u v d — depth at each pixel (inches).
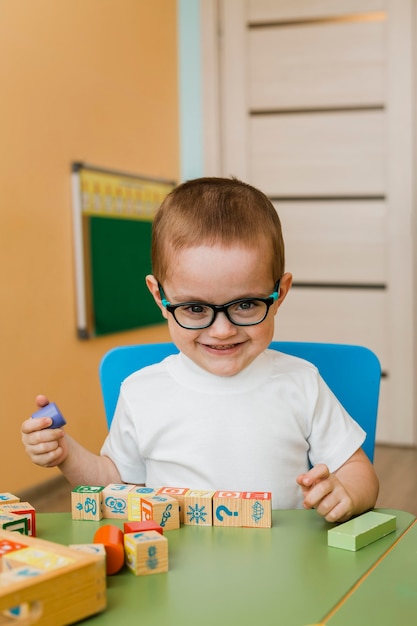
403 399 141.6
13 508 30.9
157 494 33.1
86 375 118.8
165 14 142.0
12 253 101.4
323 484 32.7
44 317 108.3
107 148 123.0
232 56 146.7
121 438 42.7
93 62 118.5
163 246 37.0
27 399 104.8
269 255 36.5
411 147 138.6
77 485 40.6
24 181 103.3
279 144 146.1
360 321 143.9
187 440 40.7
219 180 40.3
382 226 141.5
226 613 23.6
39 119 106.0
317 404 41.7
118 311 125.5
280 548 29.5
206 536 31.1
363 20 139.3
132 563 26.9
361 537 29.5
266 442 40.3
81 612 22.9
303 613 23.6
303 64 143.3
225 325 35.7
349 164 142.4
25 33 102.5
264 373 41.7
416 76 137.3
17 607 21.8
